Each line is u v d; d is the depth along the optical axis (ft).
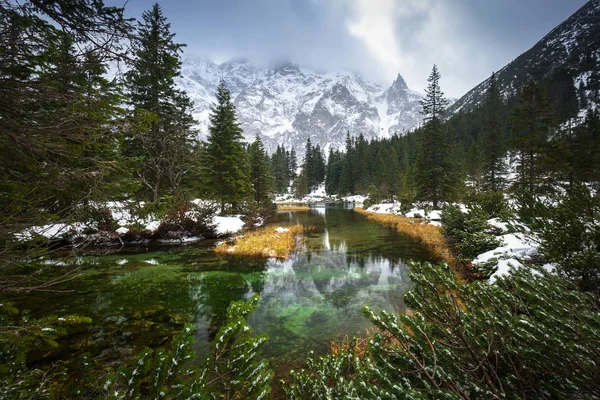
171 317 22.41
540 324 5.47
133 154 47.34
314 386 9.13
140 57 10.55
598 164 84.17
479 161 165.17
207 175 87.35
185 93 66.74
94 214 12.19
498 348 6.28
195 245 52.37
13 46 8.32
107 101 10.59
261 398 6.43
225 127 89.40
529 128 86.28
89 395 7.07
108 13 9.28
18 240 8.95
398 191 180.04
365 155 277.44
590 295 6.55
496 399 5.62
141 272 34.99
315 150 361.30
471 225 43.09
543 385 5.74
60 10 8.93
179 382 5.54
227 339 6.39
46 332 8.13
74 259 39.55
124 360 16.02
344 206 190.80
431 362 6.28
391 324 6.56
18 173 9.42
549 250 15.05
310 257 44.16
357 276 34.63
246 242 52.26
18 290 8.62
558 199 16.38
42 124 9.16
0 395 7.04
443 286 7.29
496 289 7.07
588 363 4.88
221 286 30.48
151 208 15.74
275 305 25.77
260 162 133.80
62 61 9.17
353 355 11.97
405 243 53.72
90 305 24.36
